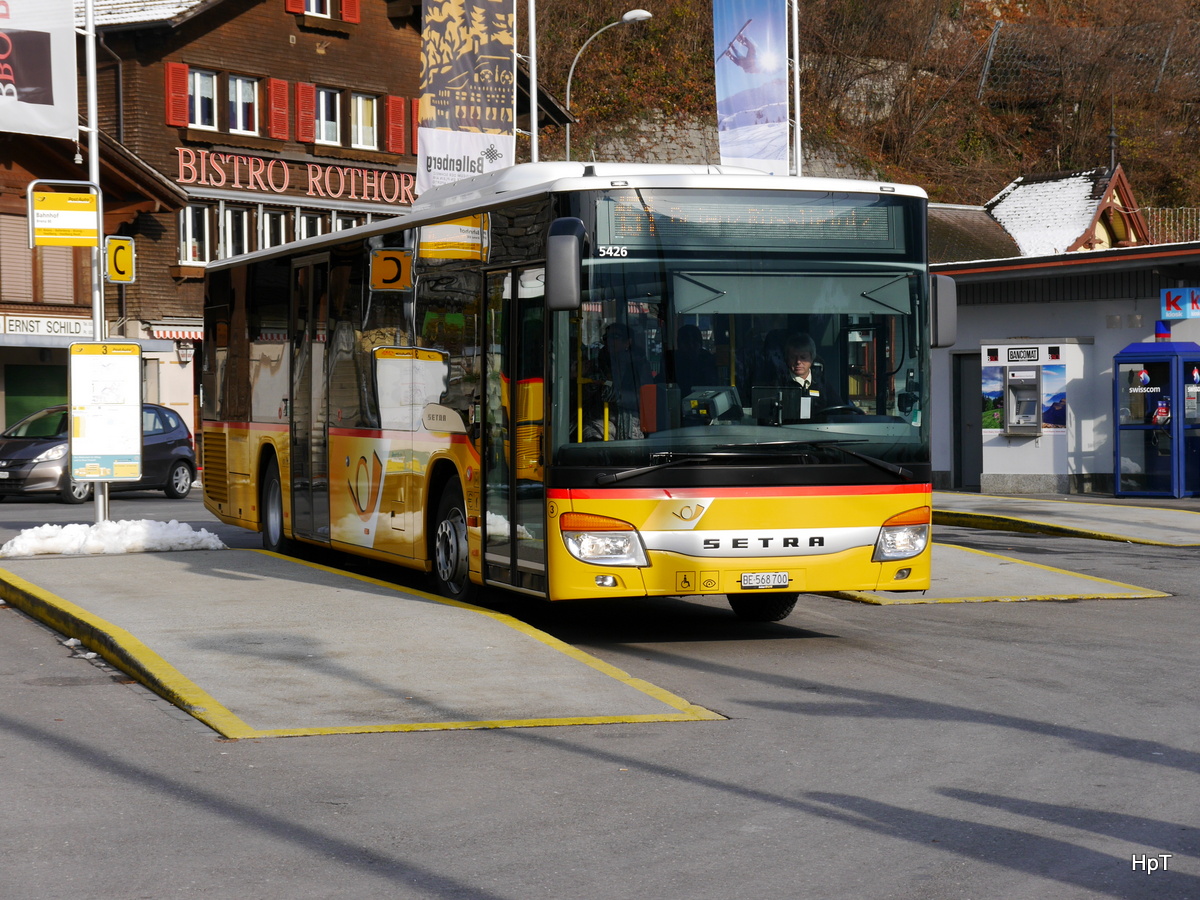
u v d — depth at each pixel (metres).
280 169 41.53
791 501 10.04
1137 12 66.00
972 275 26.11
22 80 24.69
